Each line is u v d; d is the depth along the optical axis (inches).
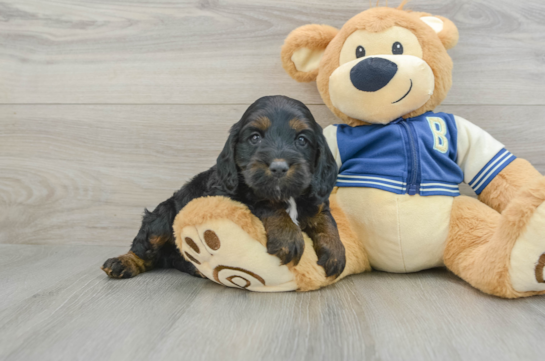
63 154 104.3
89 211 104.8
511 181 75.7
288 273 66.2
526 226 59.3
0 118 104.9
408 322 54.8
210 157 101.3
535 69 93.6
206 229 64.3
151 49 100.7
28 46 103.0
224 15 98.7
